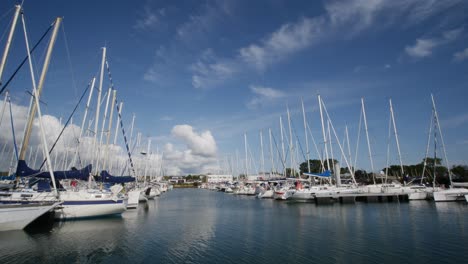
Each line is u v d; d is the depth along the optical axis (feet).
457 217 79.46
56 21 70.03
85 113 93.61
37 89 66.08
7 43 55.83
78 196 77.00
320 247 50.83
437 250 47.65
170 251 50.11
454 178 162.40
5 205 57.62
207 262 43.93
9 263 43.27
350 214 90.74
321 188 134.72
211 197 211.41
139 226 73.92
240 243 55.26
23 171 61.57
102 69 96.53
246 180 263.90
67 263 43.57
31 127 63.41
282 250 49.62
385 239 55.47
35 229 65.10
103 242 56.03
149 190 173.27
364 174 228.02
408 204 116.47
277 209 112.68
